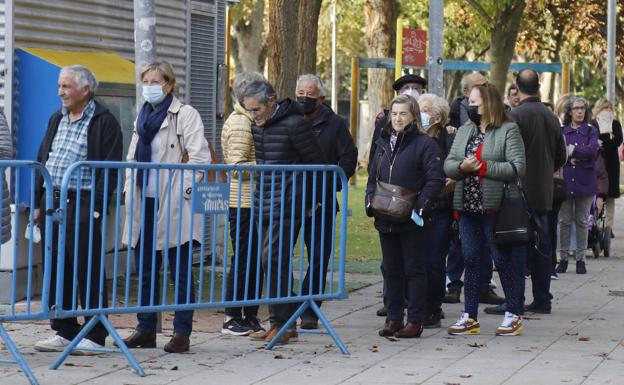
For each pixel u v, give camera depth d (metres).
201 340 11.27
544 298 13.36
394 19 38.34
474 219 11.76
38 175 10.50
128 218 10.24
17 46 13.36
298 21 19.05
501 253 11.71
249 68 49.00
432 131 12.48
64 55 13.88
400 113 11.38
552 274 16.45
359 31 62.16
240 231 11.40
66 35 14.16
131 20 15.52
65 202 9.46
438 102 12.48
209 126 17.55
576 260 17.30
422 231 11.46
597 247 19.38
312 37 19.94
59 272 9.50
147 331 10.73
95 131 10.43
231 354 10.55
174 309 10.20
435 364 10.18
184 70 16.61
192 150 10.52
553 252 16.39
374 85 41.97
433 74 16.14
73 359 10.20
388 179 11.42
